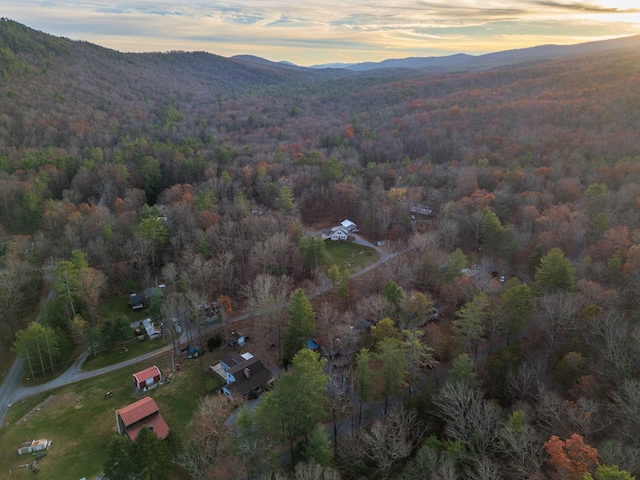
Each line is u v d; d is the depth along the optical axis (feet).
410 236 362.53
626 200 306.14
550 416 143.02
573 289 216.74
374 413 188.44
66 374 231.09
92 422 197.67
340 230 384.47
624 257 238.89
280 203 395.55
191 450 161.68
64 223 339.16
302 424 163.53
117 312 284.82
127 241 324.19
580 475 111.14
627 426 133.59
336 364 214.48
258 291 260.01
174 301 257.96
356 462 155.84
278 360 235.61
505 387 174.19
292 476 150.41
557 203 341.62
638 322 186.09
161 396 213.46
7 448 183.62
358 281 308.81
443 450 142.10
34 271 291.79
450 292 252.83
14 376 229.86
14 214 354.13
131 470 143.64
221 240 325.21
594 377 161.17
